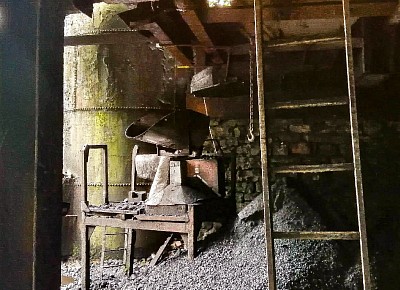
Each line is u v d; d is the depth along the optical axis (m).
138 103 7.10
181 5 3.50
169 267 5.55
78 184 7.15
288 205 5.64
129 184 7.07
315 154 6.02
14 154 1.70
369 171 5.74
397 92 5.12
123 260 6.72
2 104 1.67
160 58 7.06
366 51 4.24
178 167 5.56
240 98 6.39
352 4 3.32
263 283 4.33
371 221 5.50
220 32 4.55
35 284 1.73
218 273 4.89
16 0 1.74
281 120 6.16
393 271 4.75
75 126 7.20
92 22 7.19
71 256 7.11
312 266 4.45
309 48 4.55
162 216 5.21
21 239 1.70
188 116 5.47
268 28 4.14
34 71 1.80
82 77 7.19
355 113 2.19
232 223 6.14
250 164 6.39
